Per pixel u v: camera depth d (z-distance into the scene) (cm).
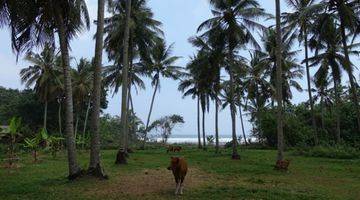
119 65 4172
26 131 4997
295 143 5825
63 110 6975
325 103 6444
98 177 1695
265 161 3136
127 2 2738
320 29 3406
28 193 1406
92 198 1307
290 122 5978
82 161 2902
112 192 1423
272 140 6291
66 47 1708
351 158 3641
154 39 3822
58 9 1684
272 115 6262
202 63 3881
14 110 7325
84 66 5509
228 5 3434
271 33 4656
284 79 5322
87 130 6962
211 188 1527
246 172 2211
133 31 3588
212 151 5059
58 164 2670
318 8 3288
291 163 2997
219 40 3509
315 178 1998
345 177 2069
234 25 3409
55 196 1339
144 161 2927
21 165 2594
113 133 7950
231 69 3622
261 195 1377
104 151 4856
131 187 1534
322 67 4338
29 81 5328
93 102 1719
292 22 3953
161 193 1410
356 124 6166
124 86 2725
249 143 7062
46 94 5353
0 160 2919
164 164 2627
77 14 1777
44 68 5272
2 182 1714
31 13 1680
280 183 1762
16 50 1758
